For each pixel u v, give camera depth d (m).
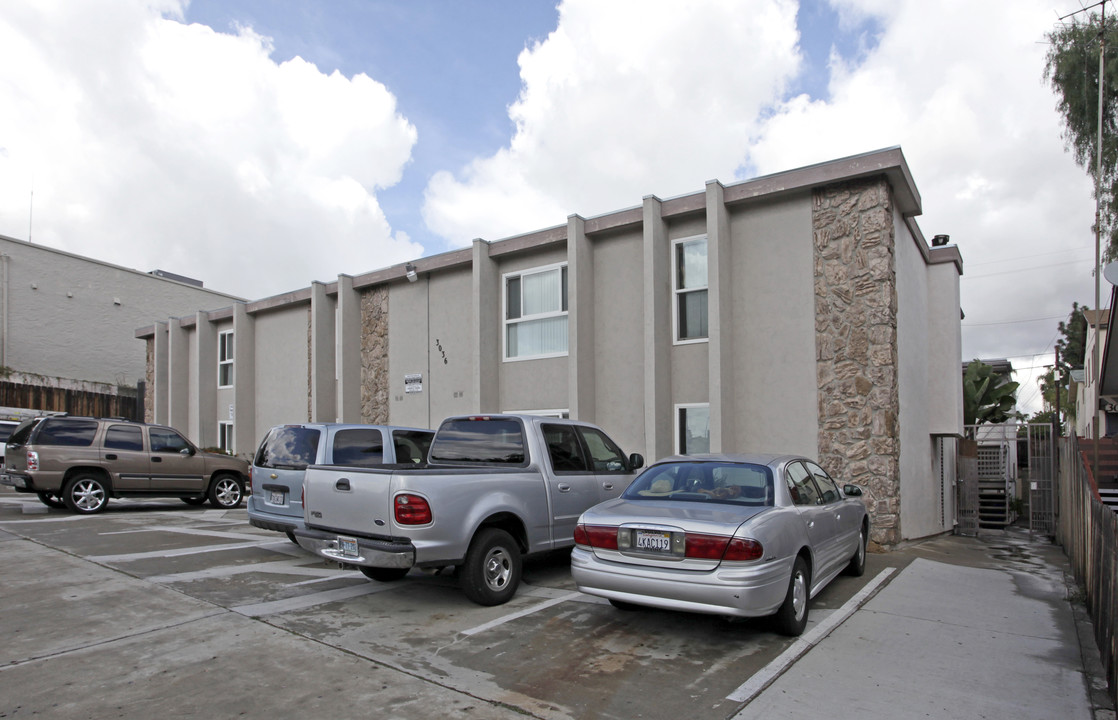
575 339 12.25
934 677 4.80
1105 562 5.19
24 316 28.58
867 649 5.38
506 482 6.81
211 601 6.55
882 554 9.41
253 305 19.20
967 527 14.41
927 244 12.79
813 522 6.12
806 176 10.38
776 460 6.36
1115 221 16.16
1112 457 12.56
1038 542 13.38
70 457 12.20
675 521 5.35
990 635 5.82
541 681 4.66
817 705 4.30
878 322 9.92
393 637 5.57
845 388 10.12
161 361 22.69
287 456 8.57
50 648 5.21
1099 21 16.78
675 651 5.27
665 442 11.46
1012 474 19.33
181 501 15.66
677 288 11.83
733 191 11.02
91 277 30.89
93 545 9.24
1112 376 14.43
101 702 4.25
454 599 6.79
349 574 7.83
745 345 11.01
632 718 4.10
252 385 19.53
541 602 6.70
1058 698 4.47
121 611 6.16
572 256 12.41
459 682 4.63
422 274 15.49
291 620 6.00
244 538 10.05
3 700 4.26
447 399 15.00
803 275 10.59
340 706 4.21
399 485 6.05
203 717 4.05
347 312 16.62
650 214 11.60
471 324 14.70
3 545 9.14
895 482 9.88
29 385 26.16
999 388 24.09
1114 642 4.41
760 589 5.05
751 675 4.78
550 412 13.16
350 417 16.48
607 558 5.61
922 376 12.51
